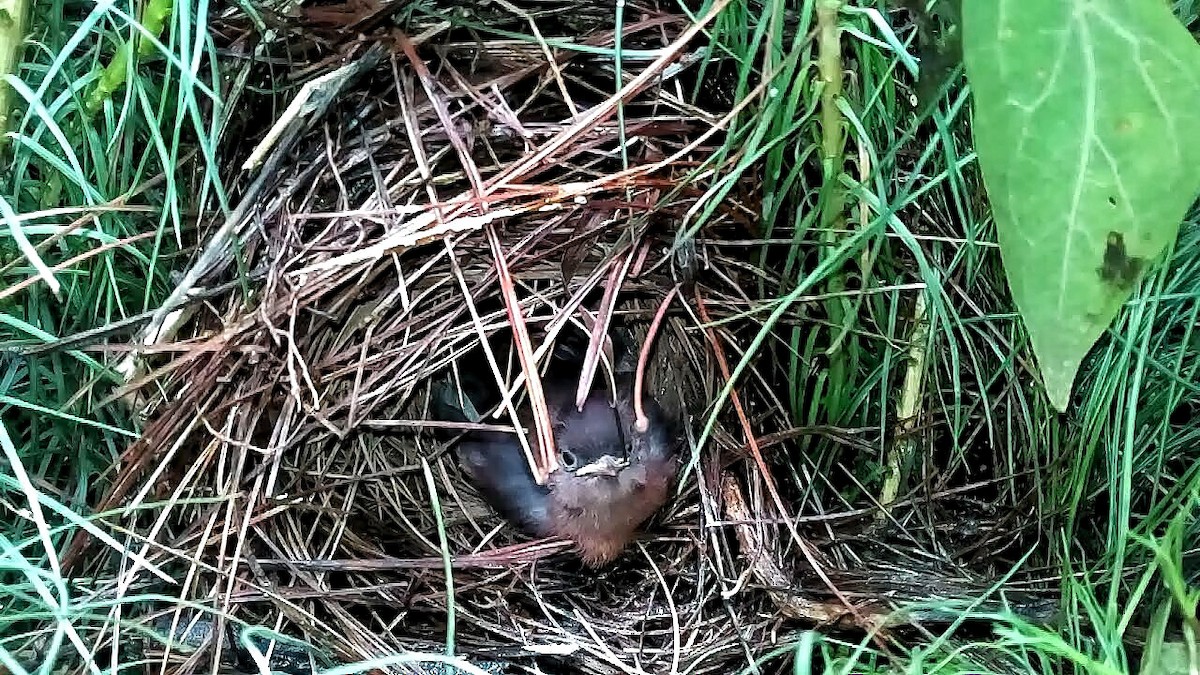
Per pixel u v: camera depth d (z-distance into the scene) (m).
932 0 0.16
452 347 0.22
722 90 0.21
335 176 0.20
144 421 0.20
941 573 0.21
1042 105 0.13
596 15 0.21
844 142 0.19
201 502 0.19
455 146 0.20
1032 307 0.14
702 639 0.21
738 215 0.21
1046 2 0.13
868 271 0.19
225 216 0.20
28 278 0.19
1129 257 0.13
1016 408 0.21
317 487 0.21
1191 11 0.19
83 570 0.20
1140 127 0.13
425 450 0.24
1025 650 0.18
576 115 0.20
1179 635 0.18
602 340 0.22
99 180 0.19
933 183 0.18
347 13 0.20
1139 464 0.21
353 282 0.21
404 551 0.22
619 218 0.21
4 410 0.20
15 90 0.18
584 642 0.21
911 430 0.21
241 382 0.20
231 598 0.19
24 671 0.16
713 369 0.22
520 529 0.24
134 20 0.18
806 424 0.22
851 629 0.20
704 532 0.22
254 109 0.21
